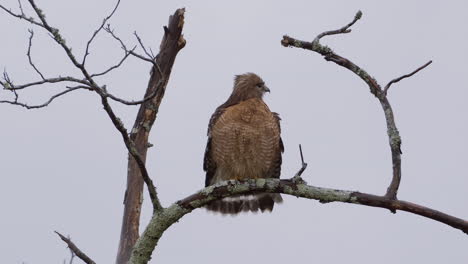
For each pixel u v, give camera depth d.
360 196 9.97
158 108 12.78
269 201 13.71
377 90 10.07
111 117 9.32
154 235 10.34
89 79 9.09
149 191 10.22
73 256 9.48
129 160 12.43
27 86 9.13
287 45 10.45
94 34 11.07
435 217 9.48
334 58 10.30
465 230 9.35
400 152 9.73
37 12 8.97
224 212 13.69
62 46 8.98
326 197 10.27
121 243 12.01
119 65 9.35
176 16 12.92
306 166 10.49
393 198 9.66
